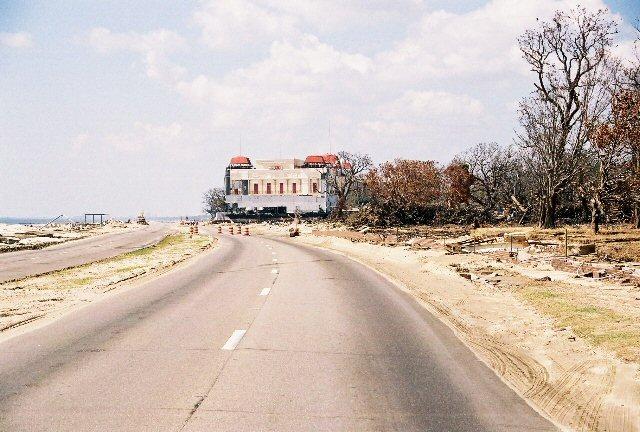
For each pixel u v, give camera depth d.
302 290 17.28
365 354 9.03
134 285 19.03
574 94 52.09
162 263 28.22
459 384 7.50
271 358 8.66
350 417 6.11
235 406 6.40
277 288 17.81
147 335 10.41
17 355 8.85
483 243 40.00
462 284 18.83
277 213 127.12
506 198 79.81
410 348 9.55
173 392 6.90
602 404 6.89
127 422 5.85
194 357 8.70
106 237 63.06
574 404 6.89
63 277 21.59
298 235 65.69
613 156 41.19
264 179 133.12
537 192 63.44
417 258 29.52
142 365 8.20
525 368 8.55
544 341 10.26
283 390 7.04
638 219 48.00
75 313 13.09
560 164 52.78
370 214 78.88
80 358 8.62
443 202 85.62
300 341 9.93
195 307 13.87
